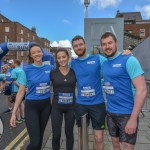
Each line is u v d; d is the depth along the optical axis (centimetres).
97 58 446
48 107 483
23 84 479
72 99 484
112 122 388
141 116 936
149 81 1323
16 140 683
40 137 475
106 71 379
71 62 479
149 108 1091
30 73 472
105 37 377
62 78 479
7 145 644
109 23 1062
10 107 1064
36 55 473
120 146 378
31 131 464
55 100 485
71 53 490
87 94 445
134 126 352
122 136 372
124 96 369
